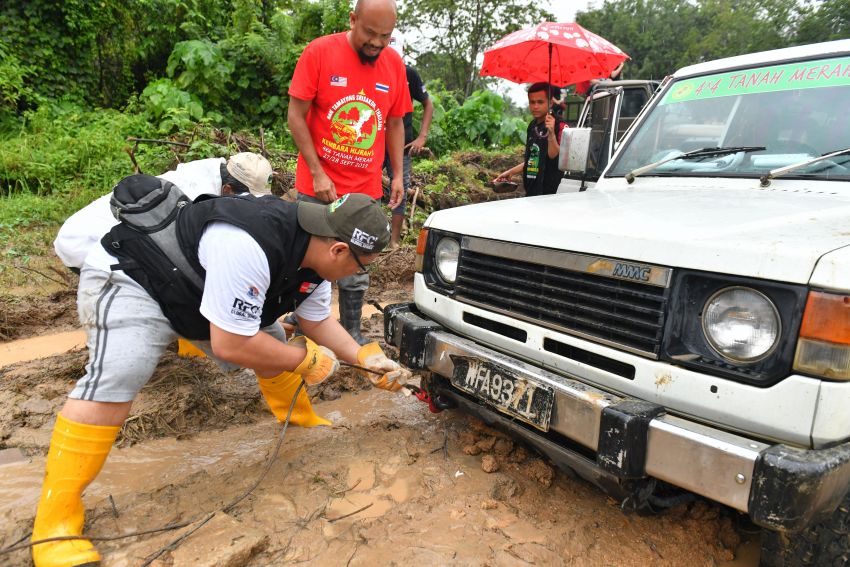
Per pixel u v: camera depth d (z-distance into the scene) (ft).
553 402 7.38
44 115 33.94
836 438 5.74
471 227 9.11
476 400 9.23
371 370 8.61
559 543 7.73
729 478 5.85
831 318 5.58
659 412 6.65
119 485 9.00
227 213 6.73
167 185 7.45
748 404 6.05
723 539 8.04
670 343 6.66
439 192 31.09
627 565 7.47
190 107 34.99
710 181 9.95
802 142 9.64
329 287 8.97
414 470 9.37
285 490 8.79
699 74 11.66
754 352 6.08
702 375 6.39
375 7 10.62
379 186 12.75
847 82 9.68
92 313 7.23
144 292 7.28
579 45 20.06
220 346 6.81
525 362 8.33
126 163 28.32
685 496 7.50
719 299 6.32
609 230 7.31
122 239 7.17
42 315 16.33
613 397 6.98
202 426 10.91
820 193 8.69
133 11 43.83
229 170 10.71
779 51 10.87
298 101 11.37
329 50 11.27
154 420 10.79
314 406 11.93
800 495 5.41
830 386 5.61
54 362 13.33
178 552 7.15
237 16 42.80
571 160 12.28
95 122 34.73
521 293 8.29
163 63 46.21
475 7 104.53
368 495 8.71
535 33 20.71
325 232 6.77
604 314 7.28
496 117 51.39
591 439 6.94
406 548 7.51
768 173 9.25
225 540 7.38
